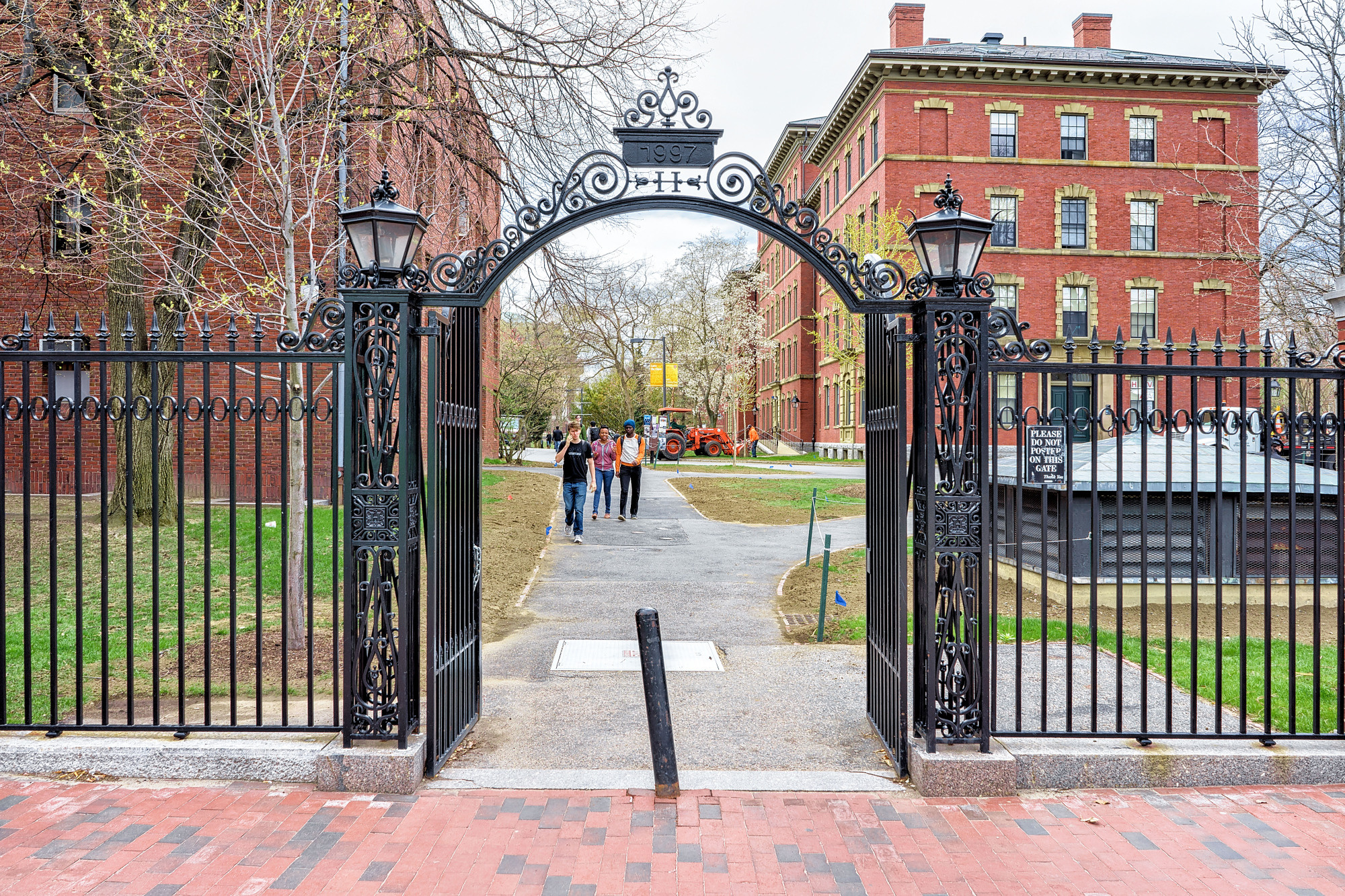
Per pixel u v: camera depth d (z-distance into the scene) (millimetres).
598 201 4766
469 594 5426
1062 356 32969
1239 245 22797
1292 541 4766
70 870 3633
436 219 10992
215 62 8773
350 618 4617
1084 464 9242
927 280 4672
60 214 12281
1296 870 3744
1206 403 30688
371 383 4629
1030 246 32781
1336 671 6805
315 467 14219
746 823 4141
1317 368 4738
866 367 5672
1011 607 9234
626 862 3760
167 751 4598
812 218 4766
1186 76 32281
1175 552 9203
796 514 17984
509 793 4473
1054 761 4598
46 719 5371
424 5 11555
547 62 11352
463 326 5336
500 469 28094
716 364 53125
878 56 31688
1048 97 32688
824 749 5172
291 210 7180
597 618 8867
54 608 4766
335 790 4465
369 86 9367
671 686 6461
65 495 15328
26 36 10367
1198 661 7066
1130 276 32969
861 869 3723
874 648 5453
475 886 3545
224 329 11141
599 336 32000
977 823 4176
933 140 32438
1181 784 4617
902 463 4707
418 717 4930
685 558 12617
